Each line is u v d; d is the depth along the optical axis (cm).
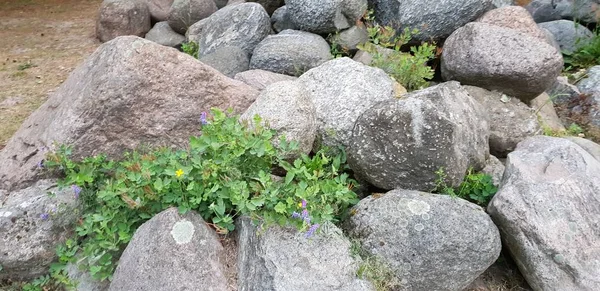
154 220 120
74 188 130
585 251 116
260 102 142
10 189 143
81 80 155
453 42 185
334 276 113
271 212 118
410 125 125
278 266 112
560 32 249
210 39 246
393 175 130
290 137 136
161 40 306
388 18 217
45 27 386
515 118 172
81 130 142
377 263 118
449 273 117
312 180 122
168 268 112
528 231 119
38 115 163
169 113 148
